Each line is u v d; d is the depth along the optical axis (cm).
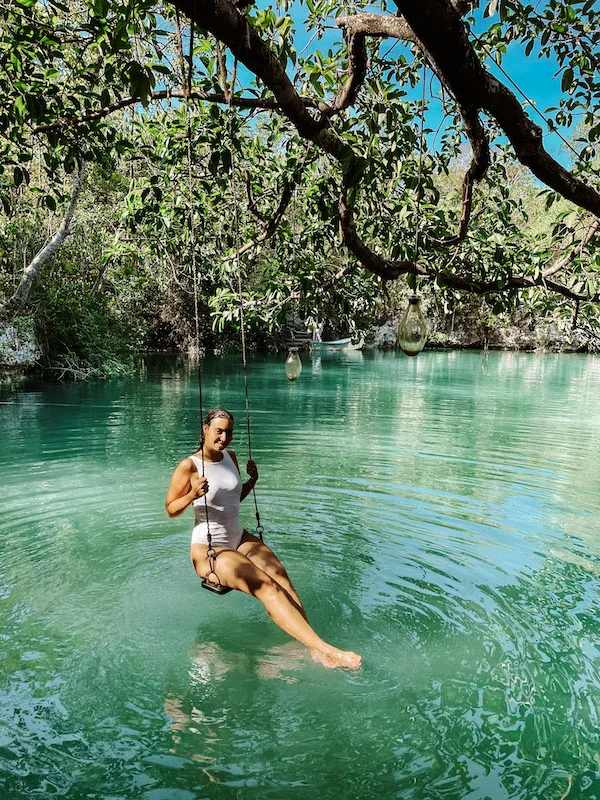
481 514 697
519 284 469
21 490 764
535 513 704
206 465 446
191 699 348
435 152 522
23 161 431
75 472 857
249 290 619
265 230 547
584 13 397
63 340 2189
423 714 338
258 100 365
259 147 595
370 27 307
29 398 1639
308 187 580
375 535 624
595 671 383
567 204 1518
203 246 635
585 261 486
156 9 414
